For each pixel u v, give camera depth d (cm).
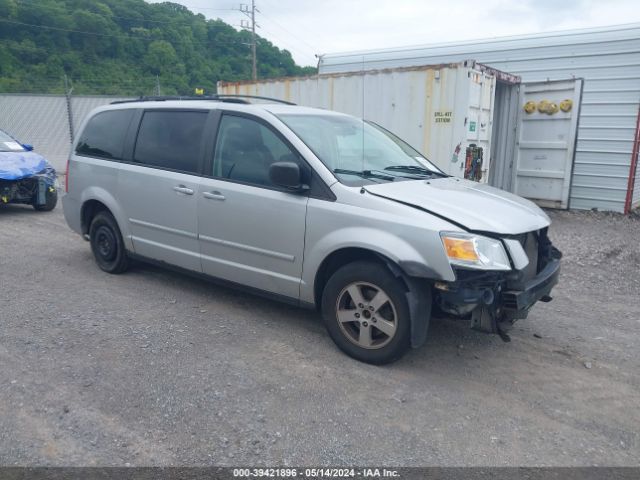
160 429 330
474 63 911
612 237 940
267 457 308
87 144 634
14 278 604
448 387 393
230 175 489
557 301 598
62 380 382
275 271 466
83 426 330
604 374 425
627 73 1135
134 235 580
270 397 369
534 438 335
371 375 404
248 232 473
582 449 326
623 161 1166
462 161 923
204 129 517
